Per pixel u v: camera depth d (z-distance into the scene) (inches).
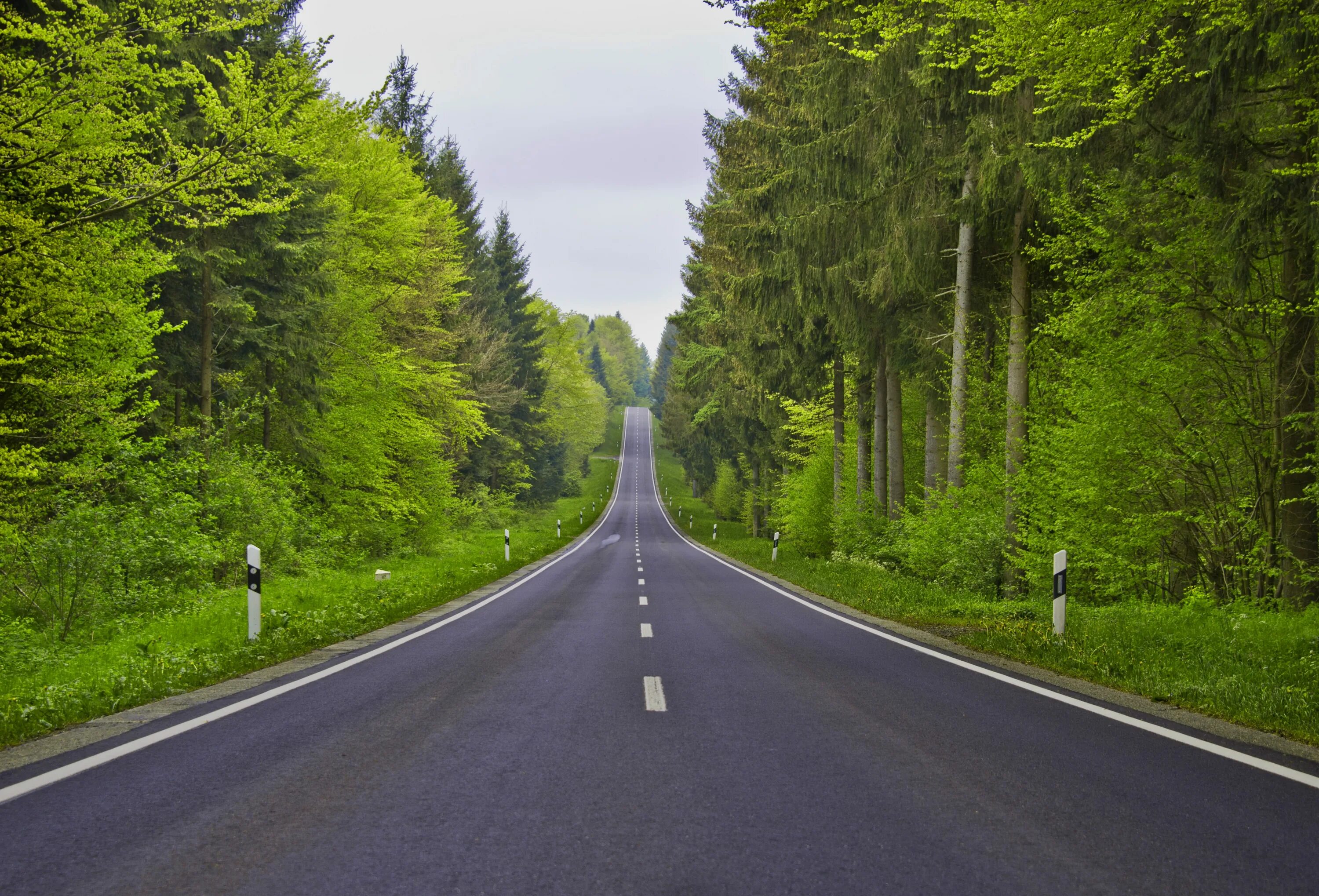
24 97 407.5
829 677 305.0
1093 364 543.2
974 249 701.9
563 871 126.1
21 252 434.6
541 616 524.4
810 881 123.0
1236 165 431.2
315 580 773.9
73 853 133.8
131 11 474.3
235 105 444.1
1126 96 372.2
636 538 2097.7
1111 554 537.0
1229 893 120.6
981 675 313.7
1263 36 367.9
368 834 142.7
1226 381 508.1
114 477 607.2
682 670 319.0
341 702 261.0
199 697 273.1
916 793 167.6
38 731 230.2
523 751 198.8
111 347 587.2
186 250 682.2
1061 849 137.2
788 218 800.9
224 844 137.6
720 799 162.7
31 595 534.9
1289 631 374.9
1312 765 192.9
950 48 537.3
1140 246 528.7
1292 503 471.8
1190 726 233.0
